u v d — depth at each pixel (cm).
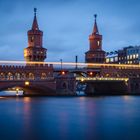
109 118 5988
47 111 7275
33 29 16925
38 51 16700
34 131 4600
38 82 13775
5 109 7681
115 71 17250
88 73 17050
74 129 4762
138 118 5994
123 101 10706
